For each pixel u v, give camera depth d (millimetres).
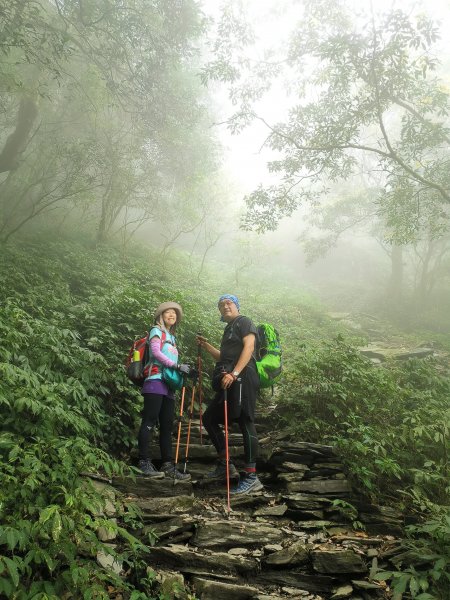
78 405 4141
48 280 9422
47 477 3158
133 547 2920
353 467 4375
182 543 3564
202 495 4340
